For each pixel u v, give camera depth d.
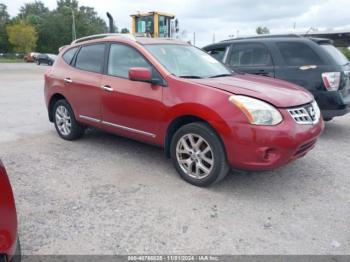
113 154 5.36
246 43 6.95
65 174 4.55
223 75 4.88
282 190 4.15
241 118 3.71
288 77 6.27
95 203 3.77
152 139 4.59
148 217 3.50
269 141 3.66
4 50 84.44
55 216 3.50
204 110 3.91
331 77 5.90
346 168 4.85
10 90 14.14
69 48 6.00
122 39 5.05
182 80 4.24
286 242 3.12
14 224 2.29
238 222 3.43
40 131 6.80
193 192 4.06
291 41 6.41
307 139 3.88
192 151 4.16
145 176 4.52
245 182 4.36
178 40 5.52
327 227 3.35
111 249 3.00
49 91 6.14
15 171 4.63
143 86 4.54
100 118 5.24
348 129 7.02
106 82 5.02
